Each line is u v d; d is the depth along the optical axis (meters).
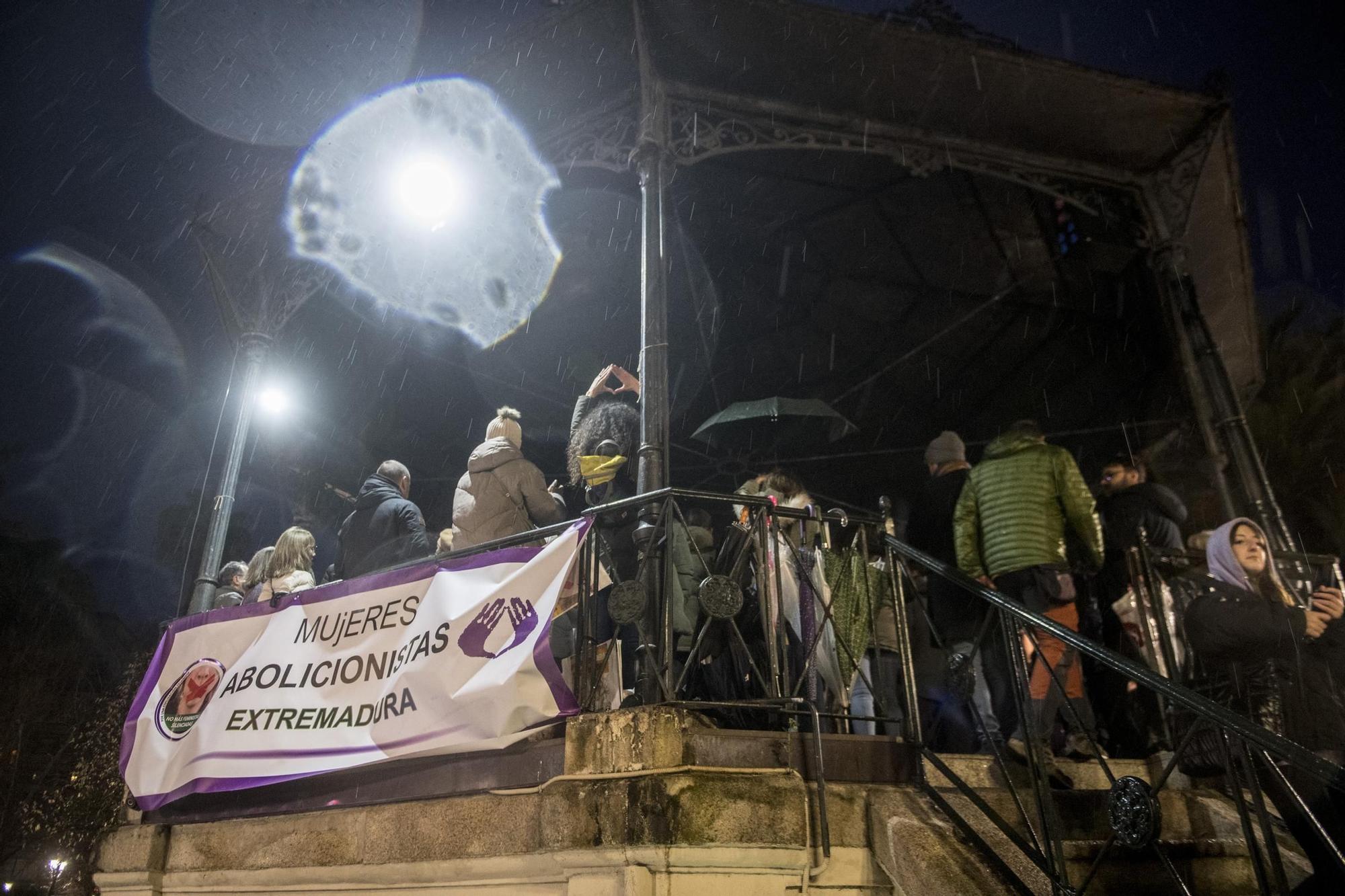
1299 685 3.90
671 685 3.92
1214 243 9.20
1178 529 6.09
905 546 4.71
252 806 5.19
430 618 4.53
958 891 3.54
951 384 12.42
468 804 4.32
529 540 4.47
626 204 9.51
